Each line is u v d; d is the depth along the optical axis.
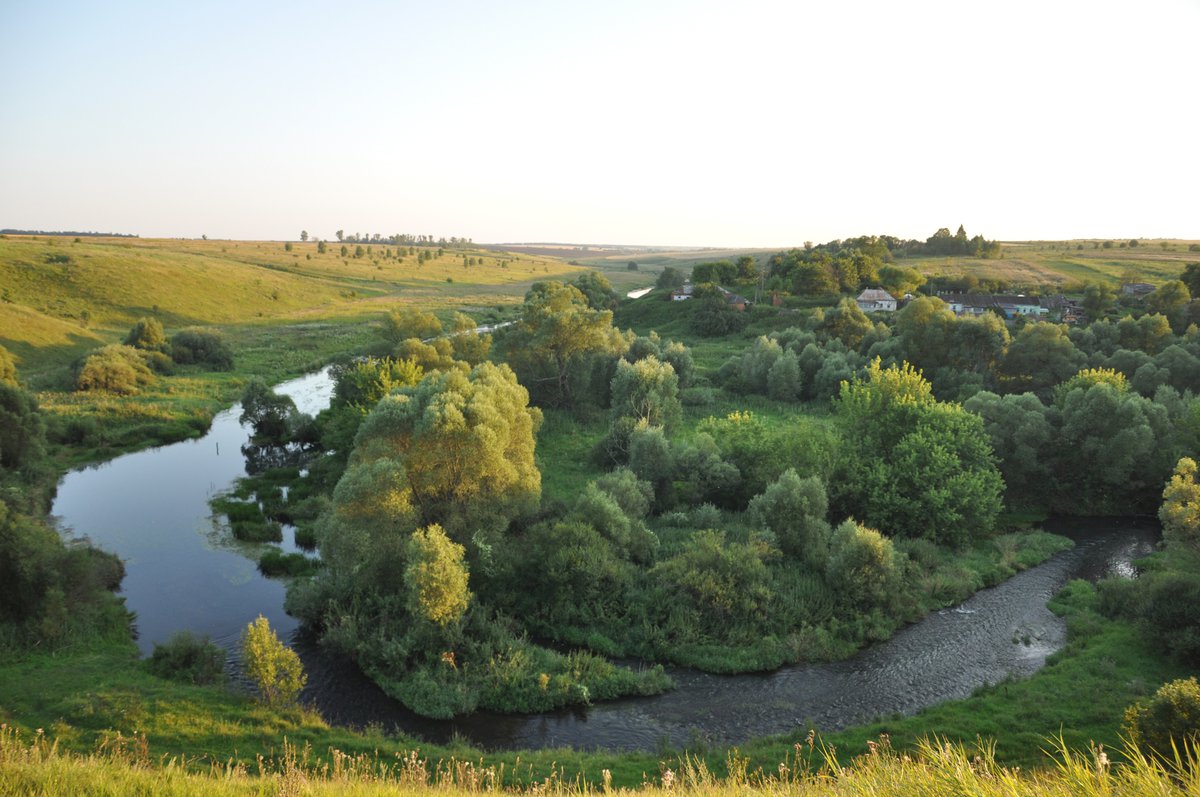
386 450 37.25
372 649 30.97
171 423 72.69
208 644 30.41
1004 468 52.44
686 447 51.12
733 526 43.06
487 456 37.12
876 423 49.91
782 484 41.53
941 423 47.69
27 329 100.44
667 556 39.78
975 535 45.50
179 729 23.95
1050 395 70.56
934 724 25.44
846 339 95.94
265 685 26.73
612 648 32.91
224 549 43.94
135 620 34.94
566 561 35.53
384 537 34.66
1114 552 44.12
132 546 44.19
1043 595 38.53
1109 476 50.31
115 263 152.00
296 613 34.50
